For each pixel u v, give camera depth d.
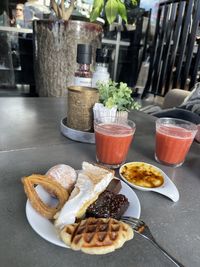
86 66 0.80
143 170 0.52
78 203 0.34
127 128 0.55
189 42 1.98
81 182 0.38
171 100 1.59
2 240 0.32
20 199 0.40
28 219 0.33
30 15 2.21
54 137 0.68
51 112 0.92
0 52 2.24
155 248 0.33
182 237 0.36
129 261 0.31
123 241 0.30
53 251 0.31
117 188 0.41
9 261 0.29
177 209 0.42
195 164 0.61
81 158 0.57
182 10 2.02
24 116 0.85
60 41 1.54
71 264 0.30
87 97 0.63
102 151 0.54
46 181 0.38
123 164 0.55
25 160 0.54
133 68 2.75
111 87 0.65
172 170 0.57
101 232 0.30
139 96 2.66
